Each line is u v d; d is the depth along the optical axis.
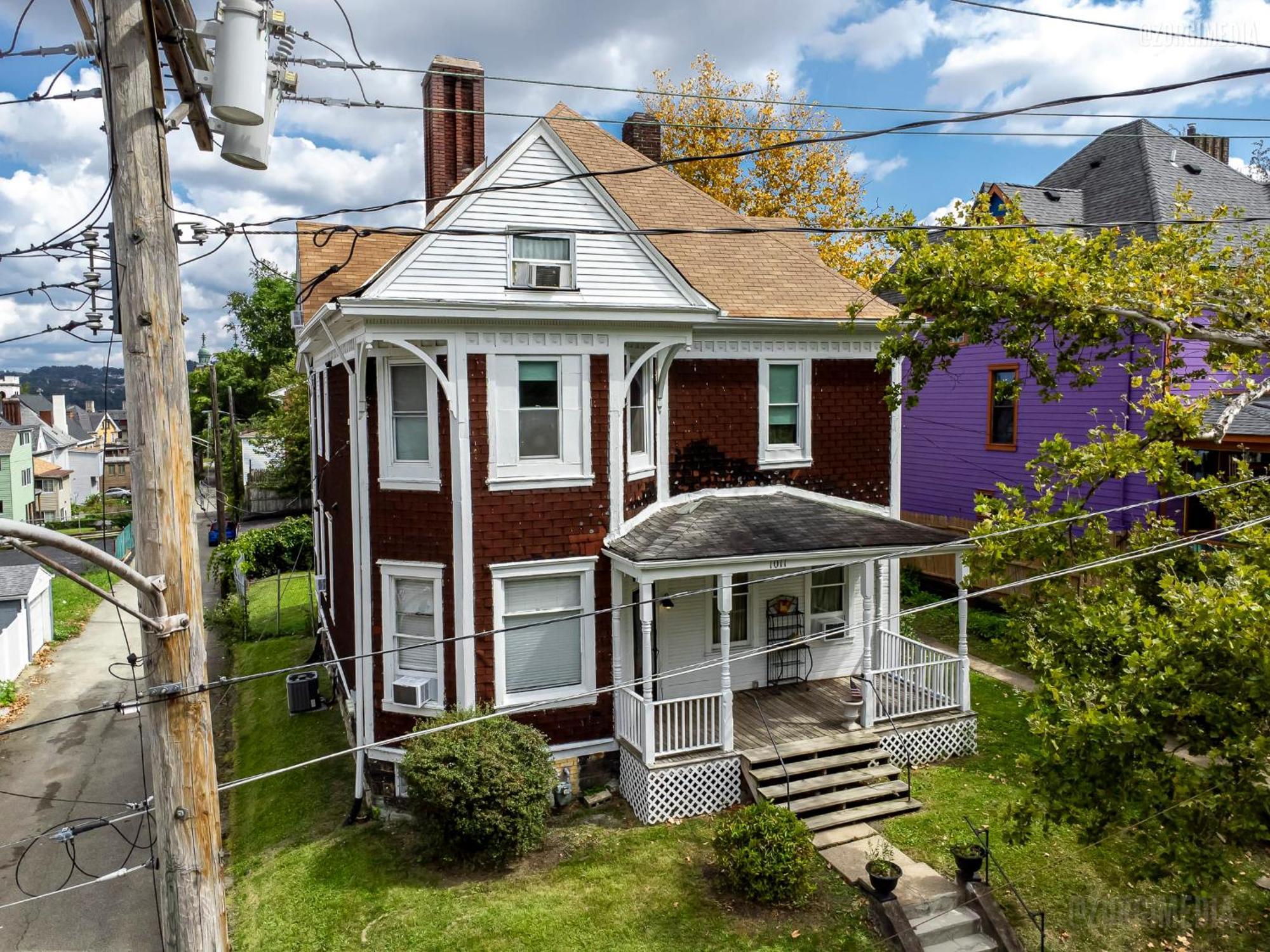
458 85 15.80
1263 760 7.29
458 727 11.91
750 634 15.88
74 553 5.33
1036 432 21.83
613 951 9.55
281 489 42.06
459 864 11.40
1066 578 10.62
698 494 15.55
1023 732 15.03
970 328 11.19
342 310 11.66
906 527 14.95
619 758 13.57
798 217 34.12
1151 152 22.94
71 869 12.52
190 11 6.61
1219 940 9.69
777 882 10.14
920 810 12.33
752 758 12.62
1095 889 10.55
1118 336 10.98
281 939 10.09
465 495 12.54
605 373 13.30
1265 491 9.98
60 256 7.30
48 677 22.19
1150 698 7.38
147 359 6.13
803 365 16.25
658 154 19.58
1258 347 9.74
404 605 13.30
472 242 12.45
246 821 13.43
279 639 23.19
